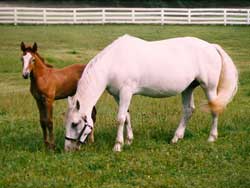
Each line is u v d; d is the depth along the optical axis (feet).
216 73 40.14
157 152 36.78
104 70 36.83
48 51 100.89
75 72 39.70
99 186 30.63
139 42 38.24
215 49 40.65
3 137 41.52
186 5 181.27
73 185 30.68
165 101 56.85
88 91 36.45
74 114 35.88
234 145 38.50
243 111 51.16
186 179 31.68
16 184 30.83
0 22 136.56
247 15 137.90
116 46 37.52
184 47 39.45
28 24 137.08
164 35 120.26
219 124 44.73
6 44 108.78
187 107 40.88
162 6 178.70
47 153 36.91
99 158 35.40
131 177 32.17
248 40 117.91
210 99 40.42
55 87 38.50
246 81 71.87
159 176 32.22
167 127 43.83
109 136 40.98
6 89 67.56
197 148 37.81
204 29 131.44
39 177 31.99
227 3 184.75
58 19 137.69
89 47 107.04
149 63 37.68
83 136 36.32
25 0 186.29
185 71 38.83
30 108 53.42
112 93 38.09
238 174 32.45
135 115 48.75
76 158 35.32
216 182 31.17
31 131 43.39
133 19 138.51
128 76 37.01
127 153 36.63
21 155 36.17
